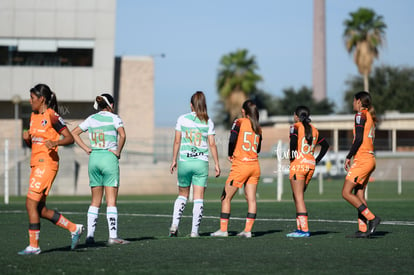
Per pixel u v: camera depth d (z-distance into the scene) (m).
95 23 140.12
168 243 30.05
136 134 148.62
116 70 148.38
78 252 26.59
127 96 148.38
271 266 22.94
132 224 42.22
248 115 33.12
